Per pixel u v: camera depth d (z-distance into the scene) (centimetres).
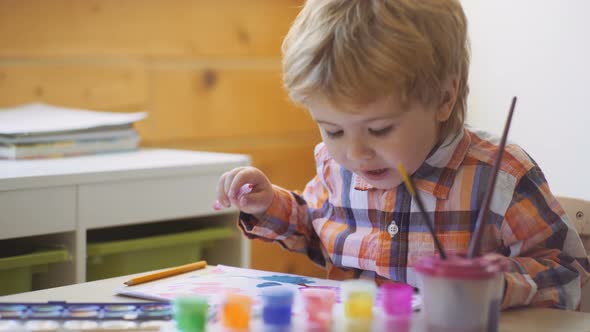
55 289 111
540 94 214
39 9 215
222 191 127
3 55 210
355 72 103
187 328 84
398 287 90
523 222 115
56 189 157
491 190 89
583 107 205
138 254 172
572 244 117
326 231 133
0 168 165
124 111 232
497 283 84
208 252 190
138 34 233
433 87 110
